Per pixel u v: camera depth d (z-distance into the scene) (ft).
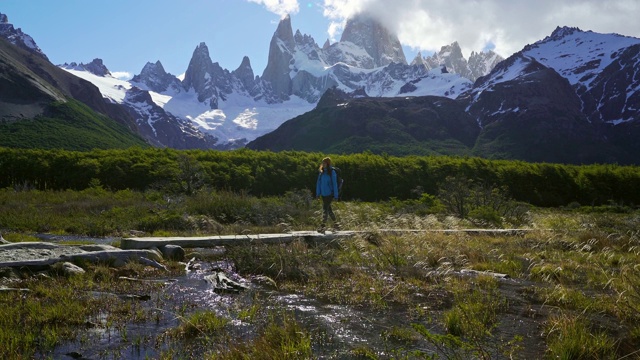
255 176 137.49
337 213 62.34
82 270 28.50
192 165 95.71
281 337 17.48
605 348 17.08
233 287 26.84
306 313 22.12
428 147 652.48
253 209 64.13
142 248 36.22
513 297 25.44
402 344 17.90
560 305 23.50
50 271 27.50
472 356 16.42
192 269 32.30
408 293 26.58
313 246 40.81
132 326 19.48
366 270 32.78
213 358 15.81
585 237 44.83
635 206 152.05
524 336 19.02
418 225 51.85
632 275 26.84
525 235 52.70
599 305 22.89
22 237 41.70
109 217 58.34
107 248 33.76
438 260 35.42
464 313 19.95
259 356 15.70
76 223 52.80
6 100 588.91
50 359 15.57
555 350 16.61
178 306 22.66
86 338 17.90
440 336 15.69
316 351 17.01
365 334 19.07
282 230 52.80
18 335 17.29
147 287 26.16
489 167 169.17
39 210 63.05
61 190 104.63
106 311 21.39
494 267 34.04
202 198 68.85
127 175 125.39
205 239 38.91
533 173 170.91
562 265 33.94
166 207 63.46
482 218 71.72
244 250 34.32
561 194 174.91
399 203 98.89
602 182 185.26
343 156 167.63
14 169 125.59
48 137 512.63
